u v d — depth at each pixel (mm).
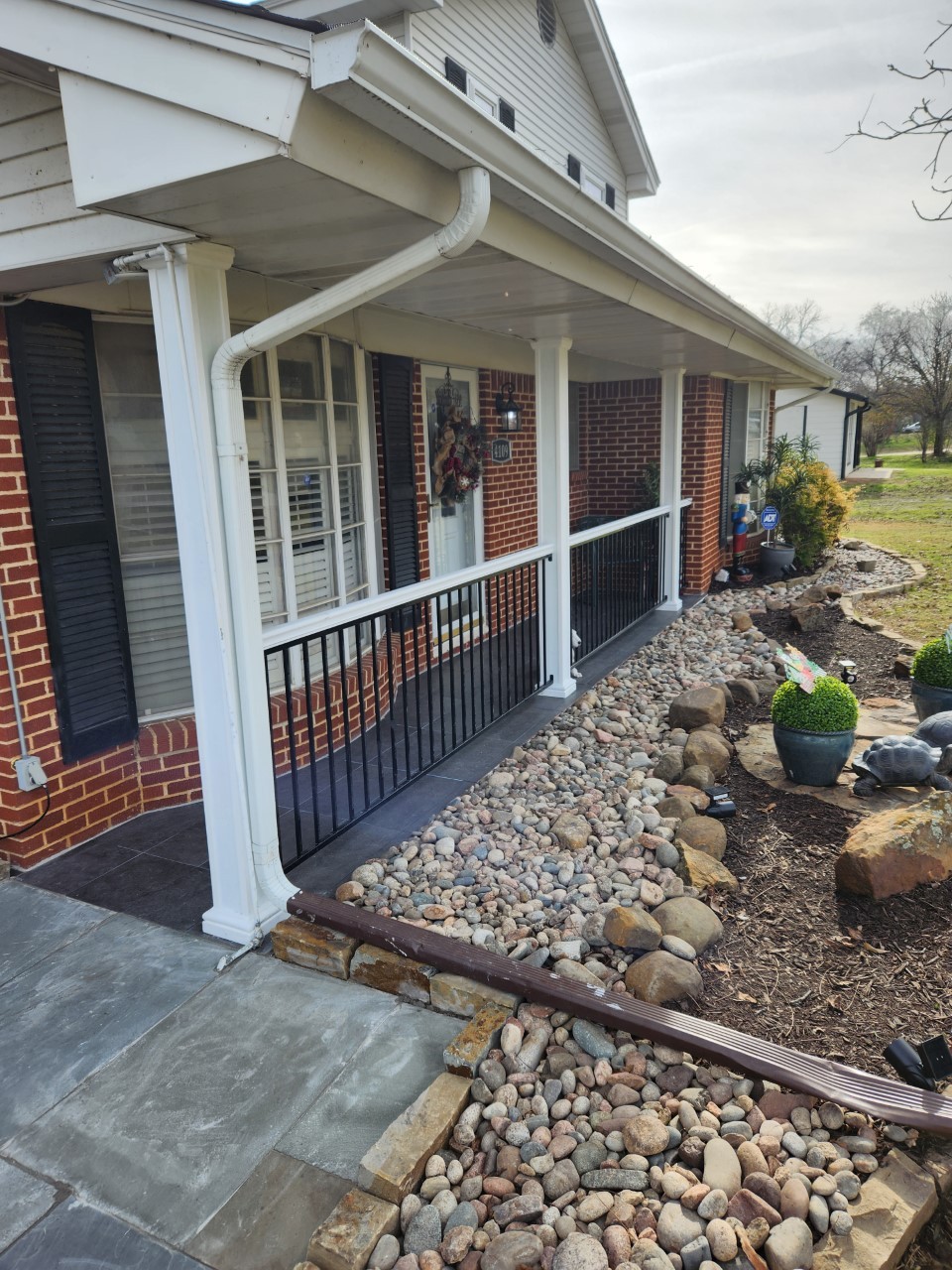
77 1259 1814
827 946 2828
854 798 3939
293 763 3104
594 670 6043
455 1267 1759
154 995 2676
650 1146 1982
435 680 5883
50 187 2574
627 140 9531
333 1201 1932
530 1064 2271
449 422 6207
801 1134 2051
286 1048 2422
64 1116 2205
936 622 7539
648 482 8891
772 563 9852
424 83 1970
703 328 5281
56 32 2027
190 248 2479
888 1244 1745
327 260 2996
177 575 4027
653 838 3424
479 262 3100
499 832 3635
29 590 3412
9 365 3244
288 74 1791
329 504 4668
